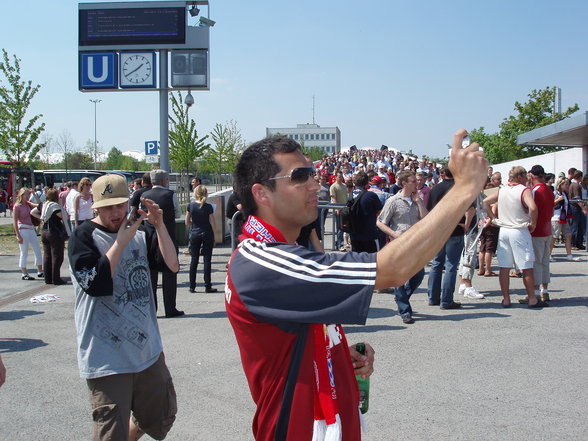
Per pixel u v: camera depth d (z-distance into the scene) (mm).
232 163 32250
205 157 32375
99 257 2898
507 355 5391
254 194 1673
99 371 2859
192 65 14672
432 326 6465
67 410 4352
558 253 12141
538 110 33781
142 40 14602
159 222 3201
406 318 6629
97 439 2869
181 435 3881
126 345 2916
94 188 3037
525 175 7211
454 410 4168
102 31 14656
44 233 9820
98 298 2920
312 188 1647
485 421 3979
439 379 4789
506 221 7242
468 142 1453
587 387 4574
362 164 33969
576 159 22547
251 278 1538
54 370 5273
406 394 4477
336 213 12117
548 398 4363
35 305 8141
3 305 8172
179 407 4344
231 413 4234
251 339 1582
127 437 2900
